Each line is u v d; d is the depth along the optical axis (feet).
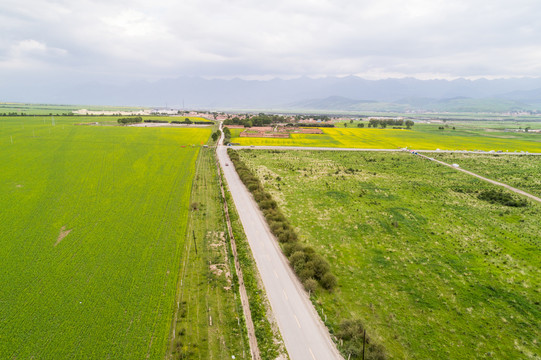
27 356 98.99
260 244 178.50
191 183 288.10
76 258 156.35
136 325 113.91
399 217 220.43
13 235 177.27
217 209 228.84
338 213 227.61
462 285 144.05
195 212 220.84
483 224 210.79
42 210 213.25
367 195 268.41
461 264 161.07
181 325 114.93
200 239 181.37
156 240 178.09
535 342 110.93
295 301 131.54
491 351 107.45
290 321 120.06
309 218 218.38
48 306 122.01
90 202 231.09
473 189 290.56
